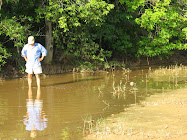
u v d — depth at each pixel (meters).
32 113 7.24
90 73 15.06
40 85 11.32
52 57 16.36
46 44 15.64
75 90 10.26
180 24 17.52
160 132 5.66
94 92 9.86
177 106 7.65
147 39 17.61
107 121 6.53
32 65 10.48
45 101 8.54
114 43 18.36
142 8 17.11
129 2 16.38
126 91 9.96
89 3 13.43
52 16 13.61
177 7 17.64
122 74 14.51
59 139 5.45
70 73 15.12
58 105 8.05
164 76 13.47
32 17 14.97
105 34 17.67
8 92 9.88
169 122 6.28
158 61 20.00
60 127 6.15
